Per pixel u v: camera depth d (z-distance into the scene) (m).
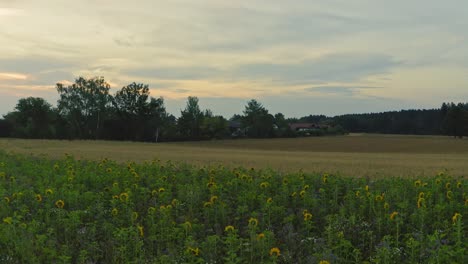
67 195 12.16
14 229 8.41
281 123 141.50
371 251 8.63
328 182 15.16
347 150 86.56
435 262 7.01
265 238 7.95
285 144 104.38
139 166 19.84
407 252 7.88
